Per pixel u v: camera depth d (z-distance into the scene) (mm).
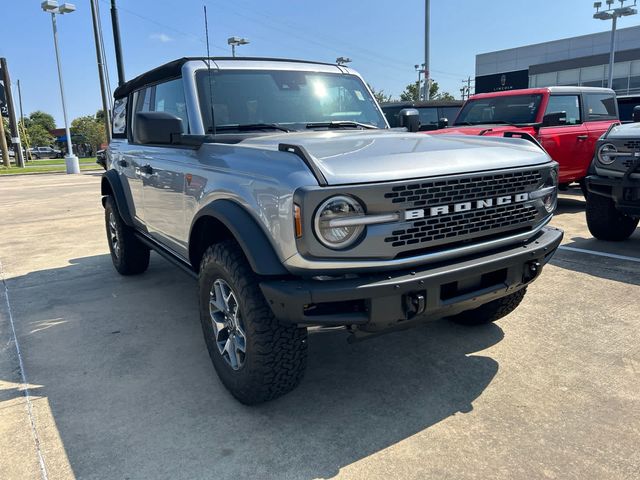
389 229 2398
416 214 2447
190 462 2465
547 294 4559
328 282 2367
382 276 2438
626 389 2994
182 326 4137
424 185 2449
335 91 4047
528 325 3924
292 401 2982
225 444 2596
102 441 2641
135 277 5574
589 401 2883
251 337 2627
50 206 11883
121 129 5301
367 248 2373
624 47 38188
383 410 2865
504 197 2771
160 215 3969
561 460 2404
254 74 3736
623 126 5871
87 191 15477
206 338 3156
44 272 5891
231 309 2885
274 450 2539
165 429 2732
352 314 2400
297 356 2691
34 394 3117
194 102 3465
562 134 8234
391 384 3141
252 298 2609
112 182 5023
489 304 3658
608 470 2328
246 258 2697
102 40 11727
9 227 9078
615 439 2547
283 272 2445
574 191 10945
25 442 2648
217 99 3518
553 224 7543
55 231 8547
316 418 2805
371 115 4207
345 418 2797
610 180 5504
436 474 2338
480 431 2643
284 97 3771
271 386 2715
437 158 2639
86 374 3359
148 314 4422
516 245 2938
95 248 7125
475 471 2350
